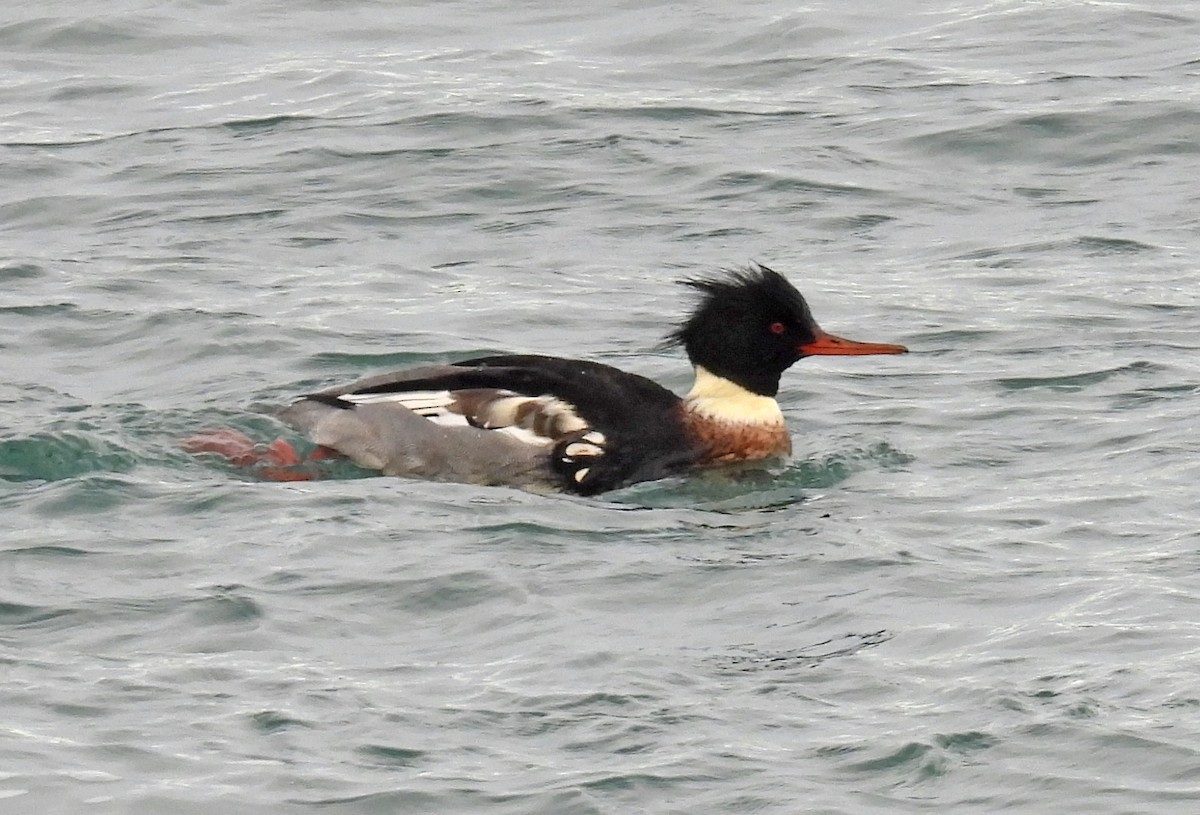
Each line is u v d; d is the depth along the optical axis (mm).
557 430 16750
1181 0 29656
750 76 27250
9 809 10750
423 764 11281
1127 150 24641
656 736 11594
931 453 17000
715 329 17297
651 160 24531
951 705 11938
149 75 27516
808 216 23094
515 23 29359
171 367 18938
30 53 28234
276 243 22406
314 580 13711
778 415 17250
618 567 14180
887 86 26750
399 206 23391
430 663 12539
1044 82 26625
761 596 13703
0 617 13031
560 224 22969
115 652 12594
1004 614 13305
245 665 12422
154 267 21500
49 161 24594
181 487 15578
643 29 28922
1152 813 10742
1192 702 11836
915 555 14438
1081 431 17312
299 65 27750
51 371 18750
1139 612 13180
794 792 11008
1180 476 15961
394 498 15516
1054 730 11586
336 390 17297
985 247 22219
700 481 16656
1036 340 19703
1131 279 21250
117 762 11211
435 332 19938
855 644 12867
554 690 12164
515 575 13930
